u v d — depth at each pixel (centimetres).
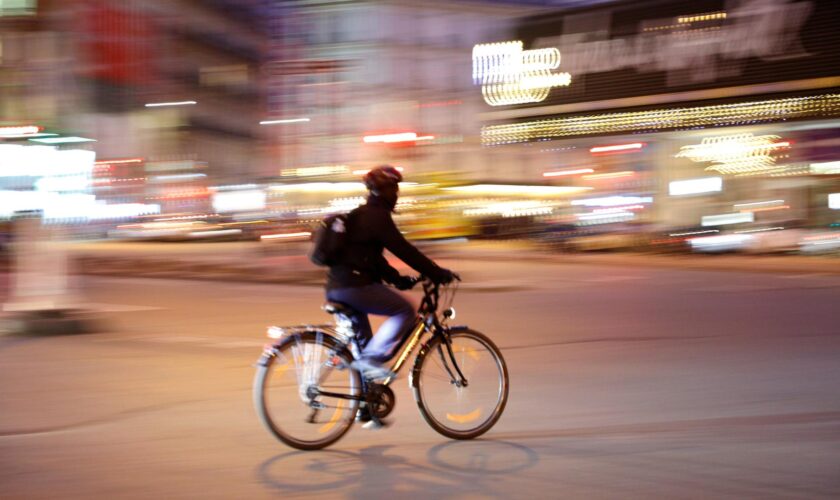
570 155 3341
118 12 1185
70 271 2112
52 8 1052
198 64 5919
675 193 3150
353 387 566
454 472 512
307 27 3027
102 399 695
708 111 3027
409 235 2803
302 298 1488
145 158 4378
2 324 1027
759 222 2903
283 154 2552
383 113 2598
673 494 472
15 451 551
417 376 573
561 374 806
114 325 1088
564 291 1612
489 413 593
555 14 3362
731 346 959
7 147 1048
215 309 1318
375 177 555
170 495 470
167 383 756
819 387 743
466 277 1861
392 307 556
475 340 592
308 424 556
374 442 578
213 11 6091
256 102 6600
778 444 566
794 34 2875
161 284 1783
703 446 564
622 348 953
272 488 482
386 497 468
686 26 3067
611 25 3219
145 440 578
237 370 816
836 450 553
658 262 2511
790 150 2927
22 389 728
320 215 2472
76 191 1082
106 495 469
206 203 5038
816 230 2755
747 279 1892
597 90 3228
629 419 637
